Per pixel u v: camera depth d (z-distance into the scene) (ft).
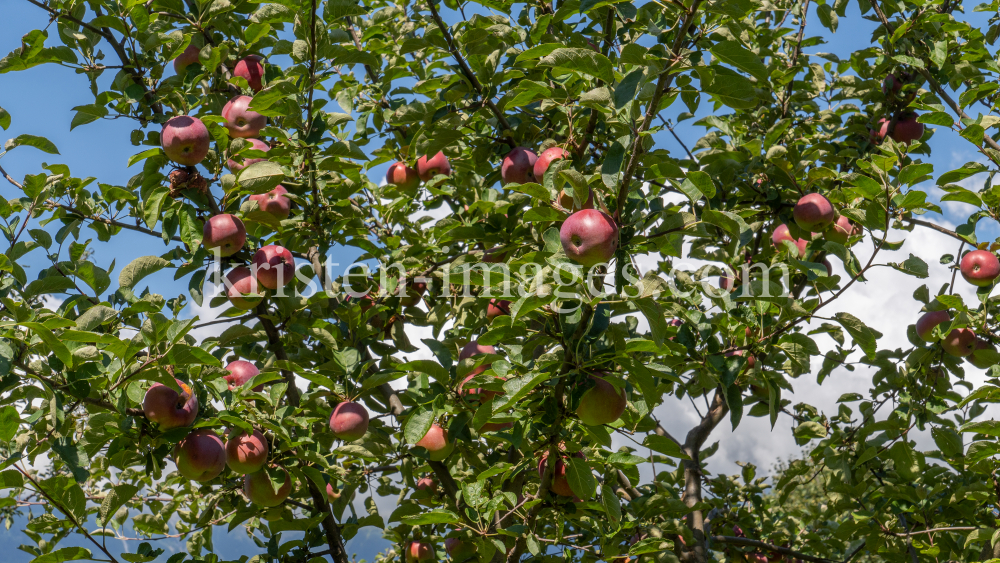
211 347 11.14
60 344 8.39
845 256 11.72
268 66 14.28
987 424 11.13
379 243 17.20
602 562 12.68
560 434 9.40
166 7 13.35
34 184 11.59
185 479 14.35
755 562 18.75
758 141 13.25
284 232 14.42
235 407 10.84
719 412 17.79
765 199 15.49
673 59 7.68
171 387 9.65
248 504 14.01
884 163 11.75
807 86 18.12
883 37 16.81
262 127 13.55
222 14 14.51
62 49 11.76
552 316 8.91
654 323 7.70
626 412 10.66
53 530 12.82
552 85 12.13
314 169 13.58
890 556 15.70
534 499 10.01
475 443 14.69
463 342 13.88
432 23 12.64
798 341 11.44
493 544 10.10
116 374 9.39
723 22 8.93
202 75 13.47
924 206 12.64
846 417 16.57
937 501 14.83
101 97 12.32
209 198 12.70
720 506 19.42
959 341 13.44
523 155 12.65
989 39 16.80
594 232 7.50
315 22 12.35
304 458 11.34
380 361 14.66
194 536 13.99
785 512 21.71
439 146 13.23
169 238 12.30
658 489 15.99
